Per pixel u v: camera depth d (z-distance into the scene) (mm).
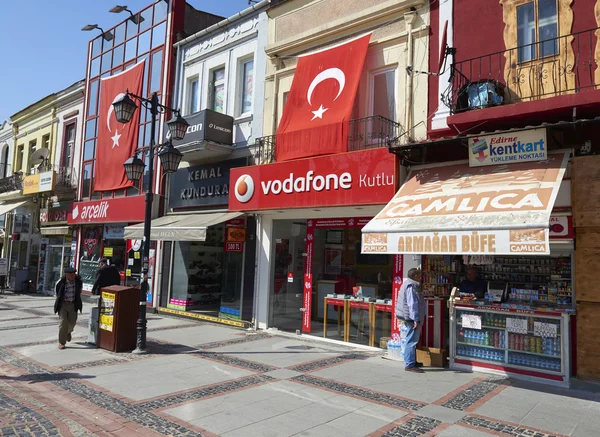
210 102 13812
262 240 11406
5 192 23875
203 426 5008
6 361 8008
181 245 13812
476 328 7328
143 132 15562
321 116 10047
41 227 20672
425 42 9055
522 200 6035
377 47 9836
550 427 5012
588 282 6688
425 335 8070
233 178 11383
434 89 8836
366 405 5699
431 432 4863
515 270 8305
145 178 15164
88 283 17234
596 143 6961
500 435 4797
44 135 21984
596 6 7133
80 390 6293
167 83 14828
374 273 9289
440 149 8359
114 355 8469
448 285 8930
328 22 10836
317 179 9539
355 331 9422
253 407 5613
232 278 12109
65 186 18656
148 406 5645
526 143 7078
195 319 12758
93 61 18781
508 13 8008
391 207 7430
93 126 18219
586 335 6660
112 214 15828
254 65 12445
